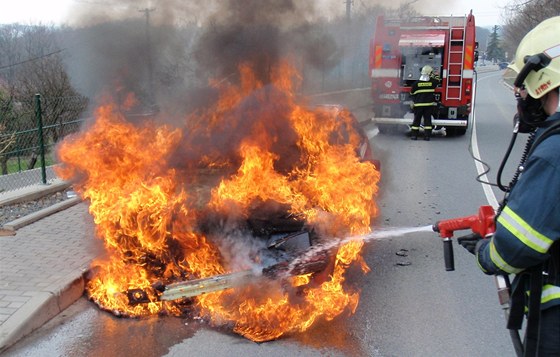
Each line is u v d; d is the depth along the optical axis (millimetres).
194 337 3568
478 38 13633
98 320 3826
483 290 4379
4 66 14672
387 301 4148
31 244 5023
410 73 13578
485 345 3480
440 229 2447
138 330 3674
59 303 3943
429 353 3383
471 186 8336
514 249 1768
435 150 11867
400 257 5129
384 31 13398
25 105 11922
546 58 1859
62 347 3449
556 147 1729
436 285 4477
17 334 3486
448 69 13258
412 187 8258
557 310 1868
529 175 1760
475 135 14414
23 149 8227
